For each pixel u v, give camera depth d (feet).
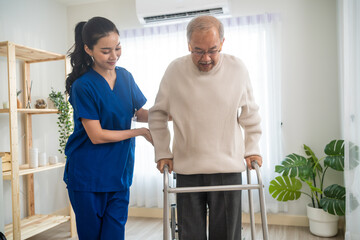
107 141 5.03
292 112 10.22
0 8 9.49
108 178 5.10
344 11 7.40
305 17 10.05
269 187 9.47
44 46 11.12
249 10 10.45
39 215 10.19
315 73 10.01
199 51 3.99
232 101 4.36
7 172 8.45
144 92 11.31
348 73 7.06
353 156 6.87
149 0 10.30
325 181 9.93
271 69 10.11
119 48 5.03
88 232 5.08
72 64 5.33
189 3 9.99
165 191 4.17
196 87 4.36
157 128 4.77
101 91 5.09
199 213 4.65
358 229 6.79
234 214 4.58
